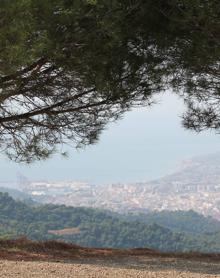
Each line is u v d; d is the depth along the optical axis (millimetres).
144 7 8672
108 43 8664
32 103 10391
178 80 10430
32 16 7594
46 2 7707
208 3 8383
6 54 7441
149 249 12320
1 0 7207
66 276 7910
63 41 8453
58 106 10516
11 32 7277
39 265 8898
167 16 8633
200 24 8656
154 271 8984
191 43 9211
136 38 9320
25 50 7602
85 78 9484
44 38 7859
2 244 11312
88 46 8805
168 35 9164
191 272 9070
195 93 10828
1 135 10758
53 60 8828
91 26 8461
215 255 11641
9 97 9750
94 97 10344
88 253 11297
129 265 9836
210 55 9133
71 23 8266
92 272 8422
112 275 8234
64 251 11320
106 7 8320
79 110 10648
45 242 11883
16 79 8969
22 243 11578
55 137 10930
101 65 9234
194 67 9852
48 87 9992
